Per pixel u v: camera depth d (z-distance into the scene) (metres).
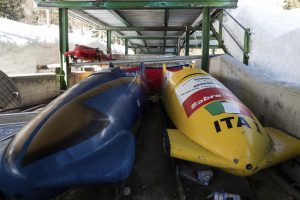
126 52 15.95
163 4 6.66
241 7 10.39
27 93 7.42
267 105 4.06
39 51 13.25
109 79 3.88
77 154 2.47
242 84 5.20
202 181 3.16
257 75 4.68
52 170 2.30
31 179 2.23
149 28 12.06
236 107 3.26
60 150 2.42
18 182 2.23
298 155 2.99
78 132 2.61
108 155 2.54
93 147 2.59
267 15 8.70
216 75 7.29
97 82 3.59
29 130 2.57
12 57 11.63
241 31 8.65
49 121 2.61
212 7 6.62
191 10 8.81
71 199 2.91
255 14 9.01
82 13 9.24
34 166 2.28
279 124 3.68
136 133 4.47
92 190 3.08
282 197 2.92
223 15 10.17
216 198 2.82
